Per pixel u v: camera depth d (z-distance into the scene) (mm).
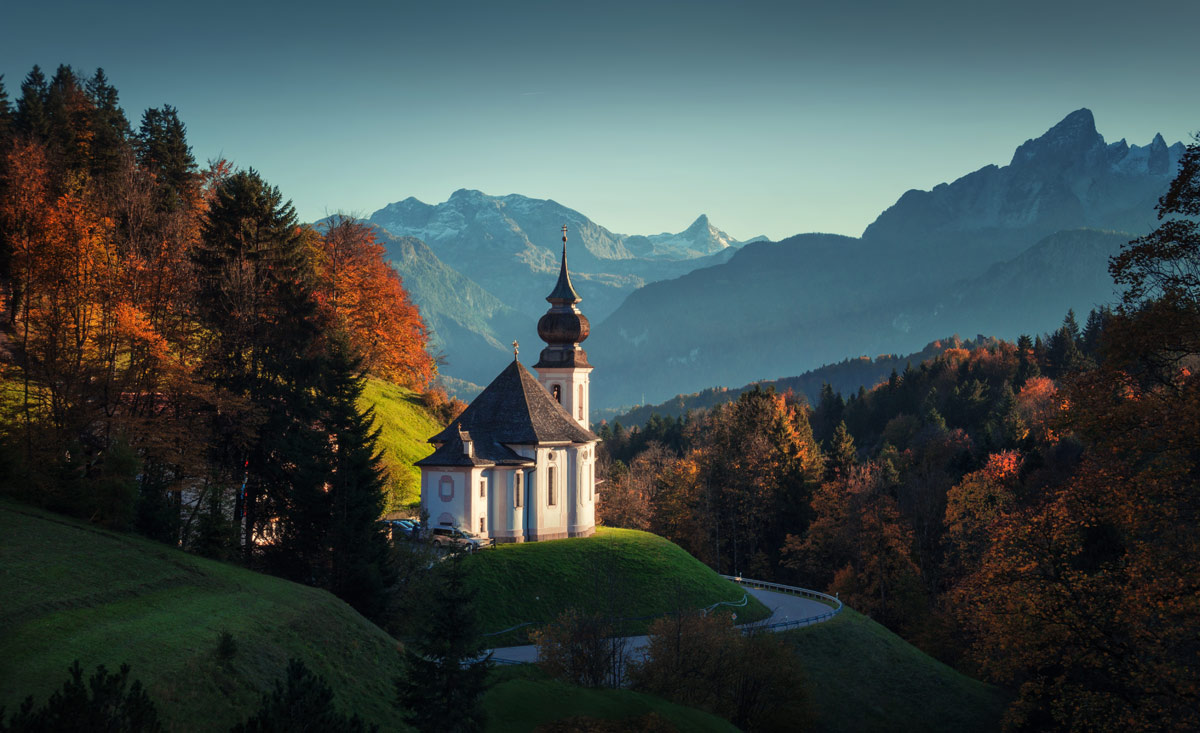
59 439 53062
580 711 40812
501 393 84125
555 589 70500
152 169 102938
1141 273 36812
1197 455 35250
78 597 39156
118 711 25250
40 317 59250
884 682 68938
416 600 57375
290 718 27688
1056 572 43156
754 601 81000
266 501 63156
